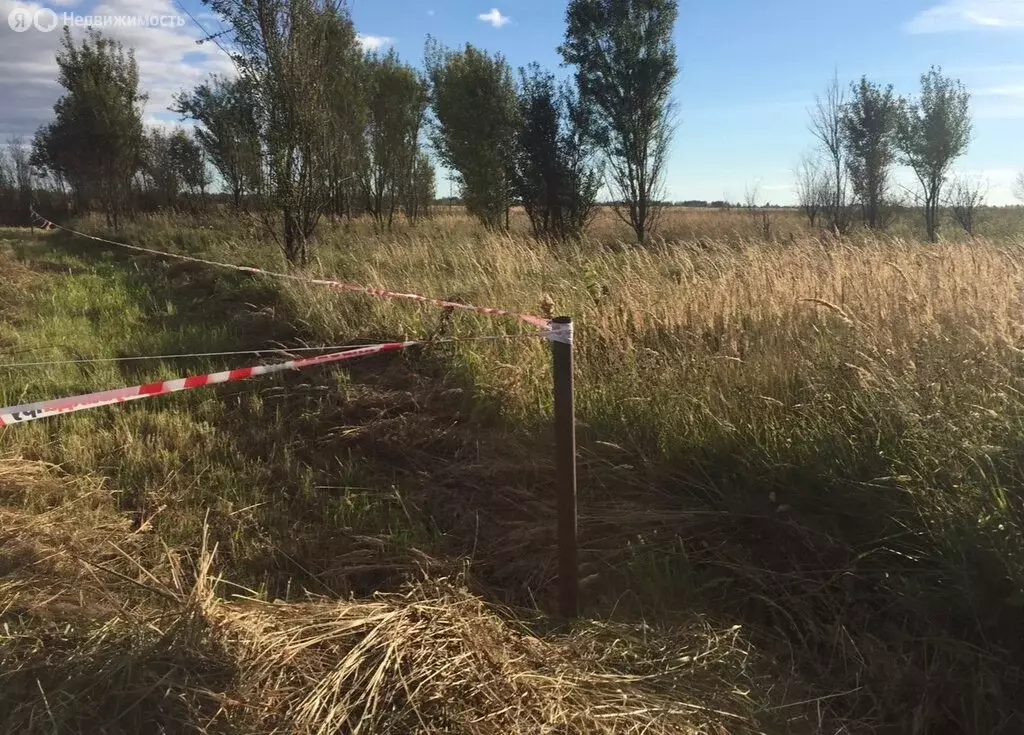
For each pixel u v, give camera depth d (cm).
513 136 1791
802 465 373
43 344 756
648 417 465
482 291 818
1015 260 702
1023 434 331
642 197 1652
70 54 2039
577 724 238
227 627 273
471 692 246
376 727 231
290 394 593
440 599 309
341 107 1886
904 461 346
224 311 932
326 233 1617
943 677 266
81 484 432
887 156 1895
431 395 561
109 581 330
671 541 364
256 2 1052
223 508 412
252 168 1262
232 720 232
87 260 1512
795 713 264
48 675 252
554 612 327
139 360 702
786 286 626
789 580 328
